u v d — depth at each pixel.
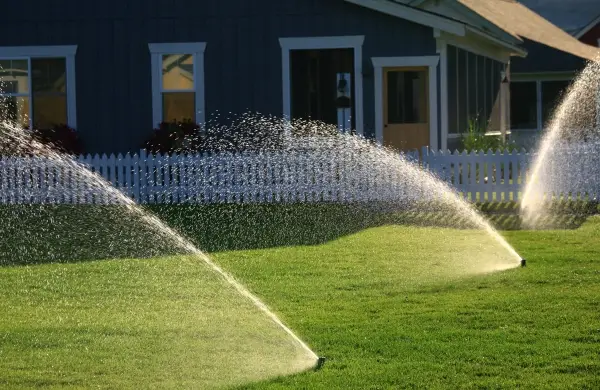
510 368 15.30
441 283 22.11
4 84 43.00
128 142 42.81
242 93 42.22
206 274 23.86
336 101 41.72
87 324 18.84
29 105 43.00
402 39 41.28
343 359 15.99
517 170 36.59
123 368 15.73
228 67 42.25
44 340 17.58
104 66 42.75
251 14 42.03
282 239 29.44
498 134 53.38
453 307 19.55
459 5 53.62
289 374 15.20
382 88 41.56
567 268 23.59
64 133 42.44
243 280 23.05
